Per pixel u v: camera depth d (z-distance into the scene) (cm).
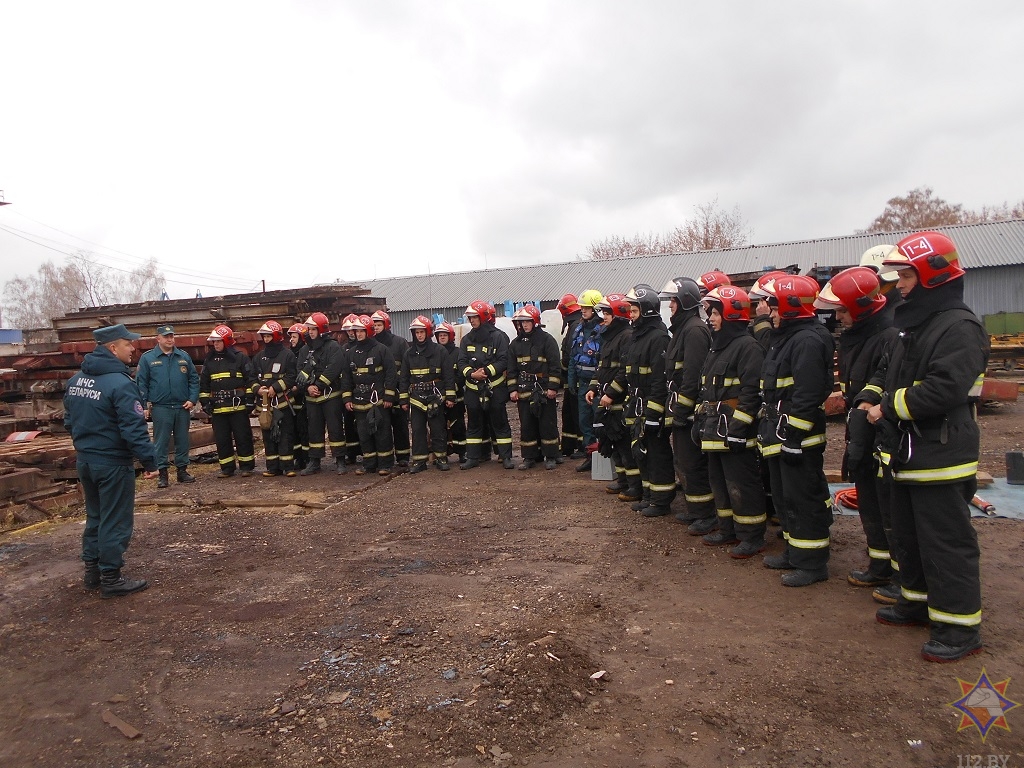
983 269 2461
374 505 789
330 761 315
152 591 551
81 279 6209
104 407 529
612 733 322
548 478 872
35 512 823
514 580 527
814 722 322
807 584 486
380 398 945
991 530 574
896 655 379
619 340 706
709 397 554
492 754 311
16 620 506
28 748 345
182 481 977
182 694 388
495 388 923
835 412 1246
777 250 2900
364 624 463
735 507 550
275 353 981
